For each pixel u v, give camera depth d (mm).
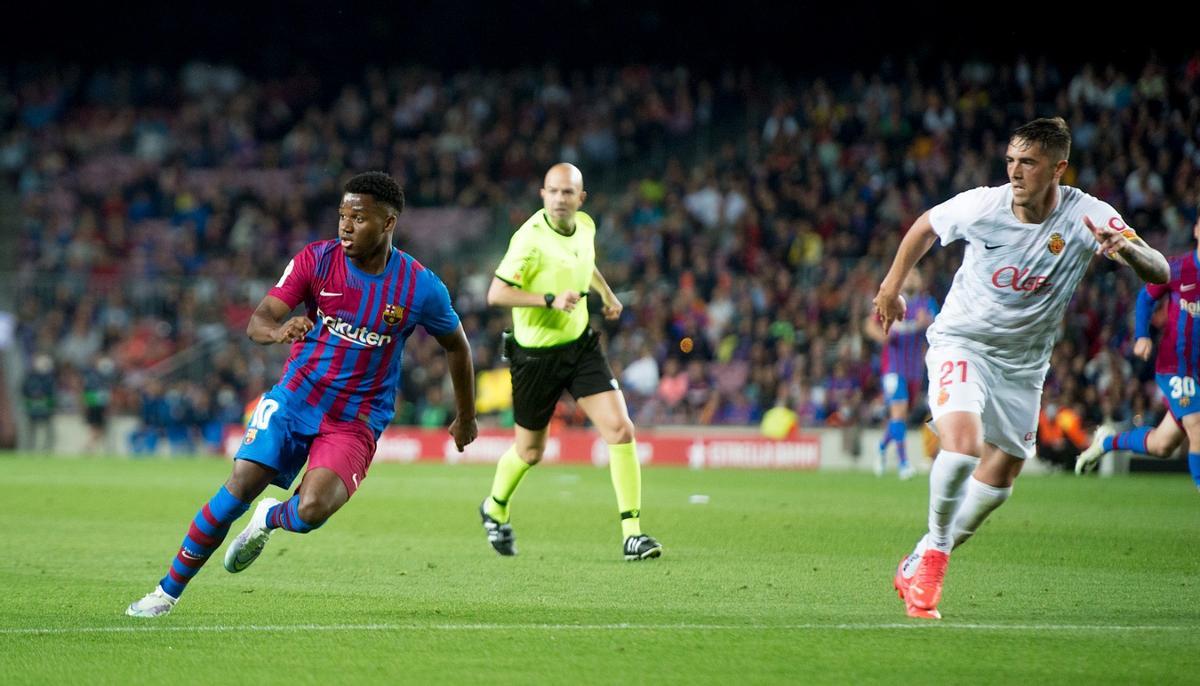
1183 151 38031
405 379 36781
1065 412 29891
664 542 15680
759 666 8328
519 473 14258
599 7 51125
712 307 37469
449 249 44688
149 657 8602
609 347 37531
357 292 9859
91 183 49406
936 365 10414
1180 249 36281
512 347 14328
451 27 52562
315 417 9961
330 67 53375
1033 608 10688
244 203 46938
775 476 28797
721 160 44688
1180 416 15555
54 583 12055
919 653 8727
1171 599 11211
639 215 42750
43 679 7973
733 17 49656
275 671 8195
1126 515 19016
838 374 33312
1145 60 41000
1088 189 38438
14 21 53156
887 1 47281
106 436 38906
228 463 32969
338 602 10953
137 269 44969
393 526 17578
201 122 50969
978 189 10305
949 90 42344
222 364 38969
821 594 11453
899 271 10570
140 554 14367
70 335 41781
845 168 41781
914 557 10688
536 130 47906
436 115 49344
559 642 9102
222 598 11164
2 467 30797
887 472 30922
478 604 10867
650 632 9477
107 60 54781
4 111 51438
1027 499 22047
